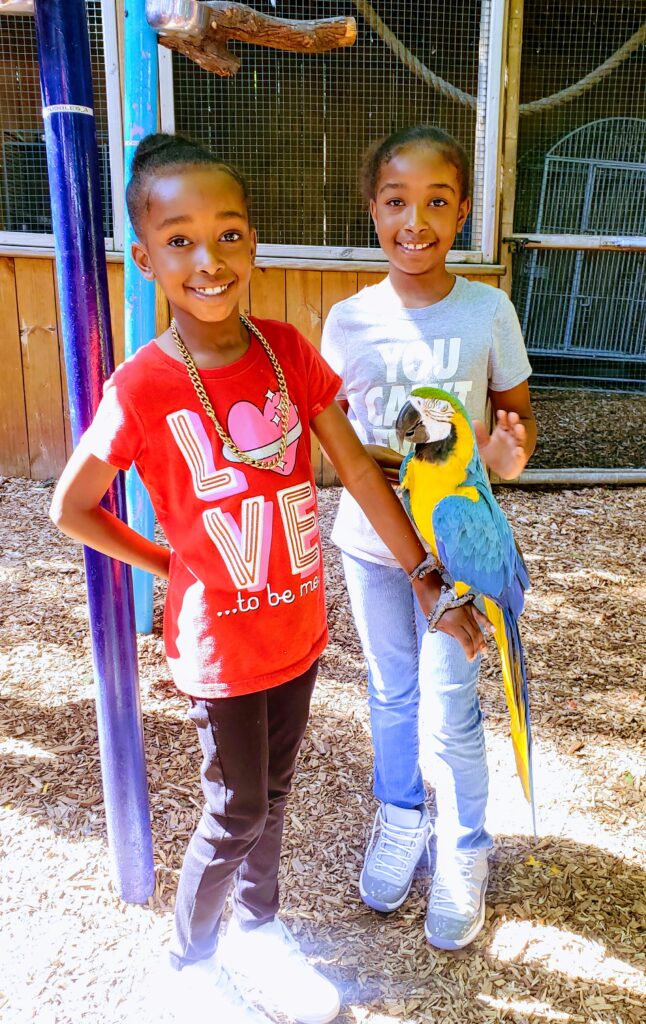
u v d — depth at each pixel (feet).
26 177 14.25
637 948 5.34
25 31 14.16
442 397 4.27
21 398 14.25
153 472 3.97
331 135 16.65
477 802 5.48
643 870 6.00
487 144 13.85
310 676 4.40
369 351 5.29
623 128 19.60
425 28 15.93
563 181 19.38
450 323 5.16
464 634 4.39
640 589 10.94
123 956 5.17
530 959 5.25
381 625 5.52
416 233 4.92
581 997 4.99
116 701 5.16
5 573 10.93
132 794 5.36
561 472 15.19
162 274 3.74
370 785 6.94
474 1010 4.90
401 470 4.58
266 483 3.98
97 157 4.65
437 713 5.26
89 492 4.03
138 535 4.43
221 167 3.67
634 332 19.40
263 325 4.18
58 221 4.58
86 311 4.68
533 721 7.92
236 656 4.05
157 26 6.68
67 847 6.08
